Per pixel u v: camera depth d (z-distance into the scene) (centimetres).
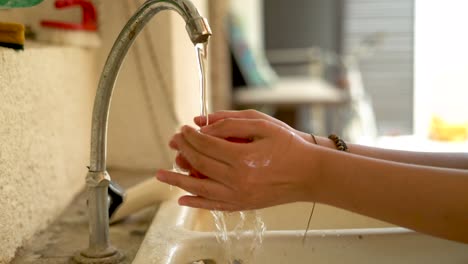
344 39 385
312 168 51
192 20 51
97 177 61
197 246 66
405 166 51
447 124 176
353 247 68
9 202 61
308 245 68
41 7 91
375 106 382
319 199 52
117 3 99
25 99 66
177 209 78
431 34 307
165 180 53
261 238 67
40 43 80
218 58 204
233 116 63
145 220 79
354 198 51
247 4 363
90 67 98
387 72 379
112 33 100
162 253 62
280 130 51
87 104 96
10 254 62
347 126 319
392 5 374
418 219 51
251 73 315
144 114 102
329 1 392
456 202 50
